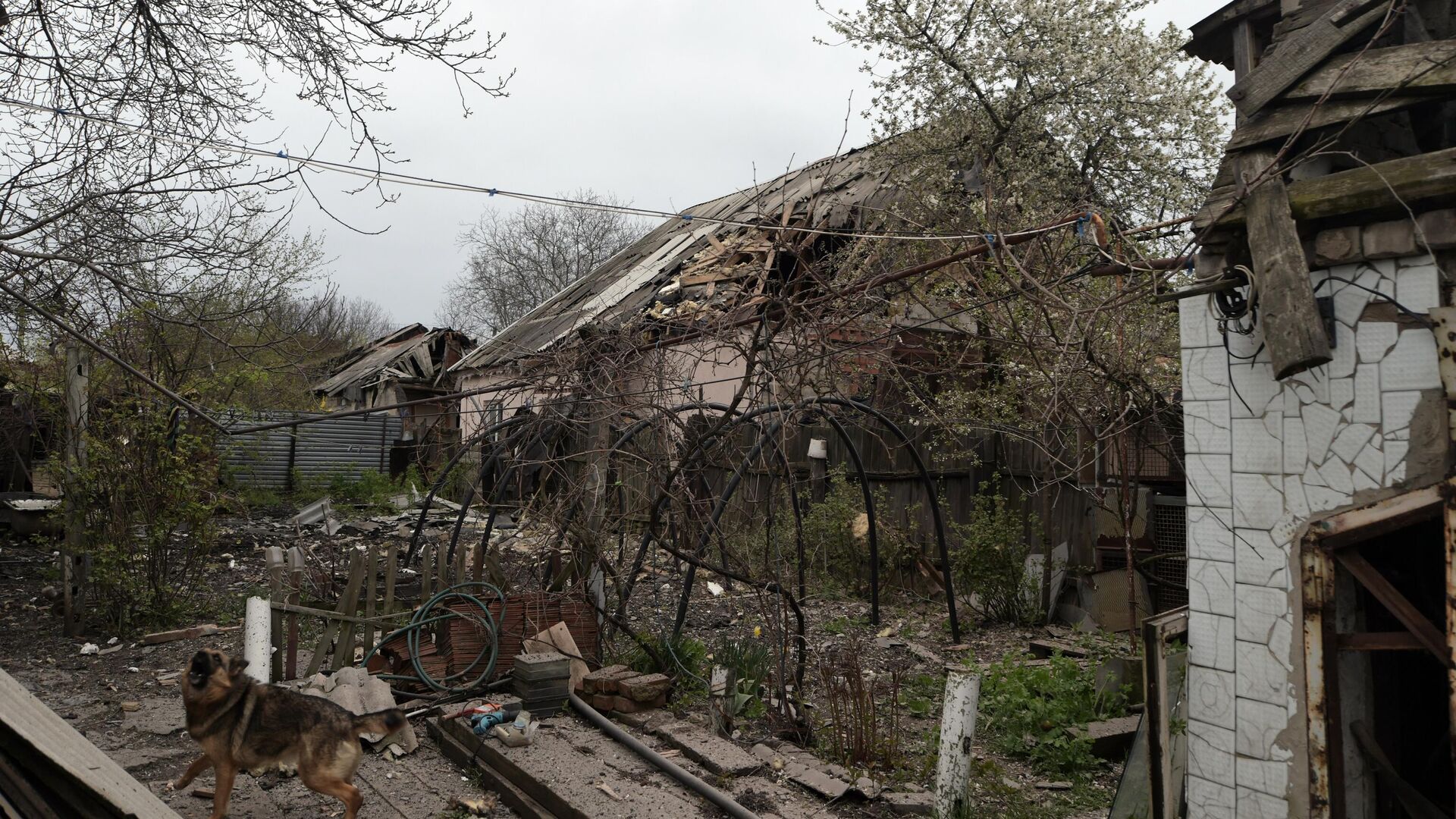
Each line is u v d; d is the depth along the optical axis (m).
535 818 5.36
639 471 8.32
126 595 9.42
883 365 8.94
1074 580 10.99
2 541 14.08
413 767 6.11
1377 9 3.79
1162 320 8.56
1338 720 3.70
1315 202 3.63
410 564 12.62
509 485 13.22
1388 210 3.51
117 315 8.71
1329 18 3.93
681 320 8.34
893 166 14.72
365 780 5.83
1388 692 4.21
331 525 16.70
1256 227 3.75
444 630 7.68
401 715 5.16
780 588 7.33
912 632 10.52
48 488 15.00
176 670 8.23
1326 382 3.70
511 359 9.17
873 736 6.55
